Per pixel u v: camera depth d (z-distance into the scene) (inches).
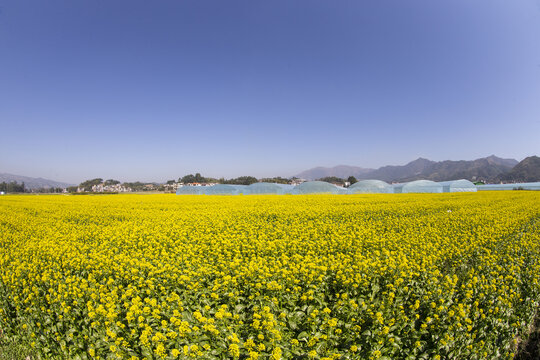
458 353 218.4
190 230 589.6
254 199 1520.7
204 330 208.2
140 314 231.5
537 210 847.7
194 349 187.5
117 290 289.0
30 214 952.9
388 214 838.5
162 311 243.4
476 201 1224.8
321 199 1454.2
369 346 212.8
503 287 277.7
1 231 637.9
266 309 219.6
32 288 288.7
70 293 270.7
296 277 287.6
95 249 438.0
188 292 271.4
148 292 280.1
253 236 487.2
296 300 260.2
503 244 442.6
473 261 382.3
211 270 320.2
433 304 241.0
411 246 421.4
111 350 204.7
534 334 292.0
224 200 1492.4
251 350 195.6
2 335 288.4
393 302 250.5
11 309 300.8
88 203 1363.2
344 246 421.4
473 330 247.0
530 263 367.6
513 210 855.7
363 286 271.4
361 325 234.1
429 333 231.1
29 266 349.1
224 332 210.5
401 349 212.2
